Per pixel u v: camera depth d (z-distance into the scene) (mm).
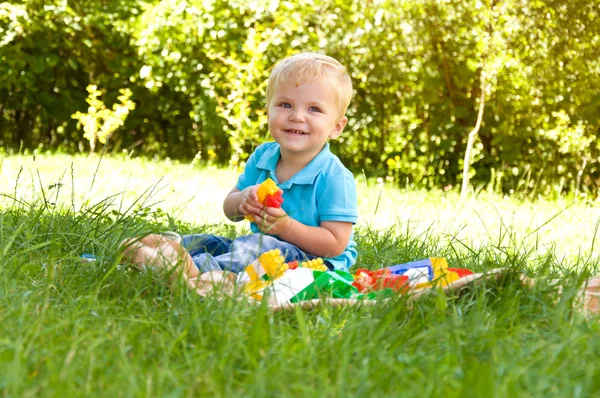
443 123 11078
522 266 3266
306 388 1910
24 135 12672
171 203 6879
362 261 4172
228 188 8492
